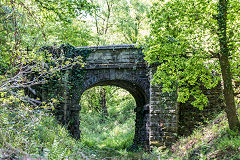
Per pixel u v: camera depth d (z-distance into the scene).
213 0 10.01
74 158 9.86
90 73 16.78
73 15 10.98
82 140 16.61
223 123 11.24
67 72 15.88
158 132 14.77
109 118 28.67
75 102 16.59
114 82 18.25
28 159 6.66
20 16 7.60
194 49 10.41
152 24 10.18
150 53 10.64
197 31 10.37
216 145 9.62
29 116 8.66
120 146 18.84
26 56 8.43
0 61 9.30
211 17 9.98
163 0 10.13
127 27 27.41
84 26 25.64
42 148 8.91
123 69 16.67
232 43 9.51
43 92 15.81
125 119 28.03
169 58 10.52
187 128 15.21
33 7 10.54
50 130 11.15
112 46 16.64
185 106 15.59
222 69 9.77
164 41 10.30
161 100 14.95
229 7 9.57
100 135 24.08
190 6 9.90
